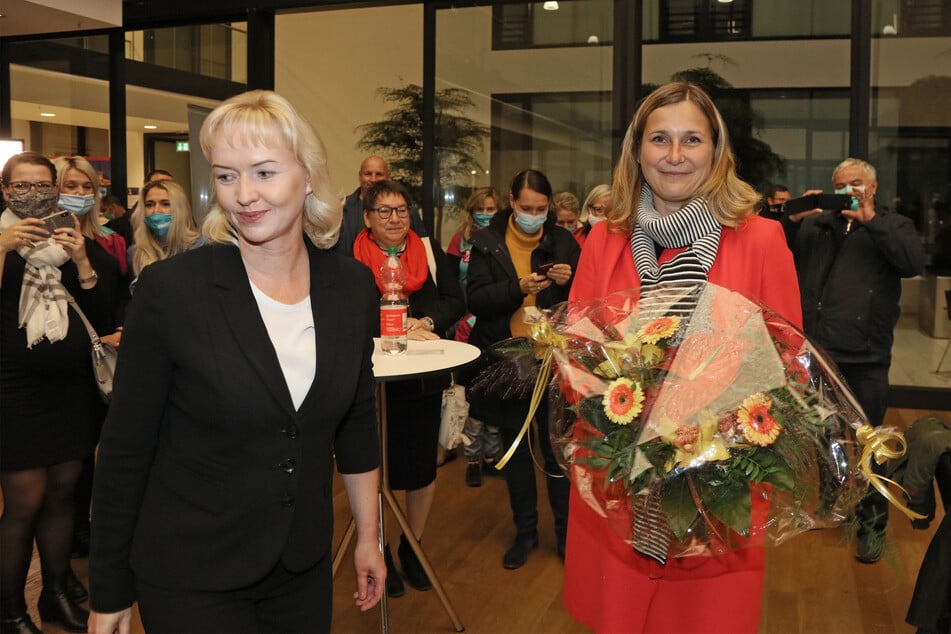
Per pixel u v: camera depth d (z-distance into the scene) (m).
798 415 1.27
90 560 1.35
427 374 2.26
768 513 1.31
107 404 2.86
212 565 1.31
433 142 6.32
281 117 1.30
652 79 6.02
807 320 3.68
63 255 2.60
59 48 7.29
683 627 1.62
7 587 2.64
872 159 5.89
